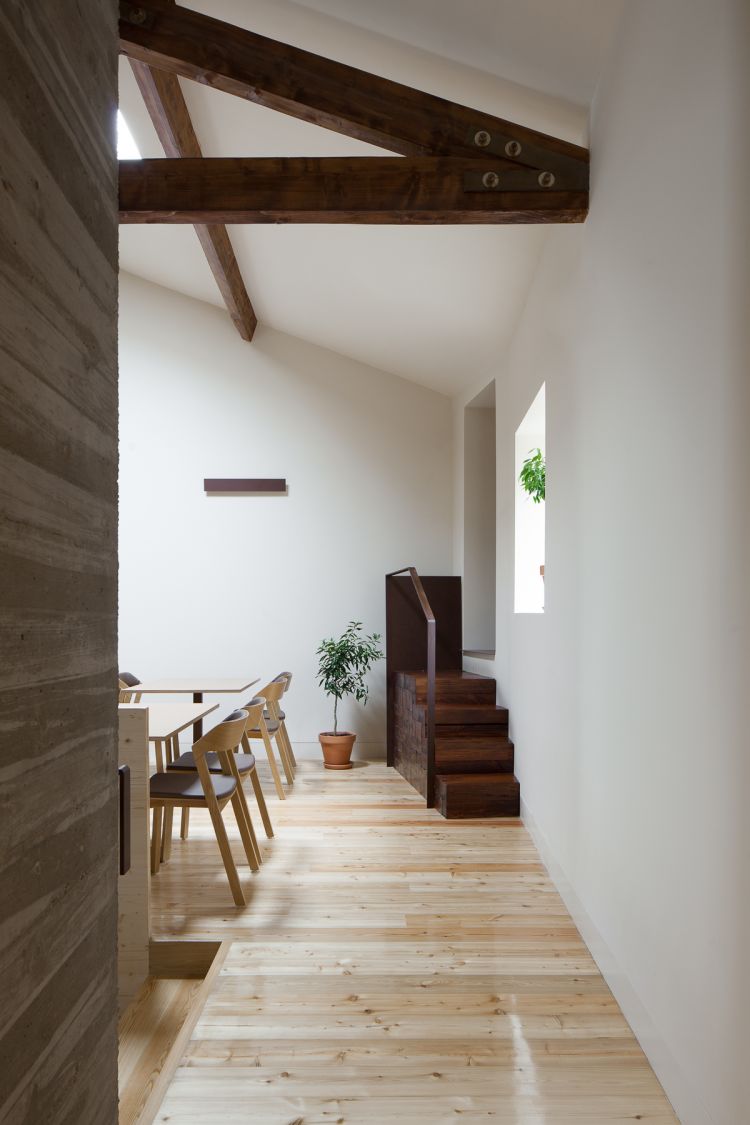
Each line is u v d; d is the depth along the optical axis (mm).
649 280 2721
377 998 3082
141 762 3436
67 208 1265
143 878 3432
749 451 1923
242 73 3559
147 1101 2422
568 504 4070
